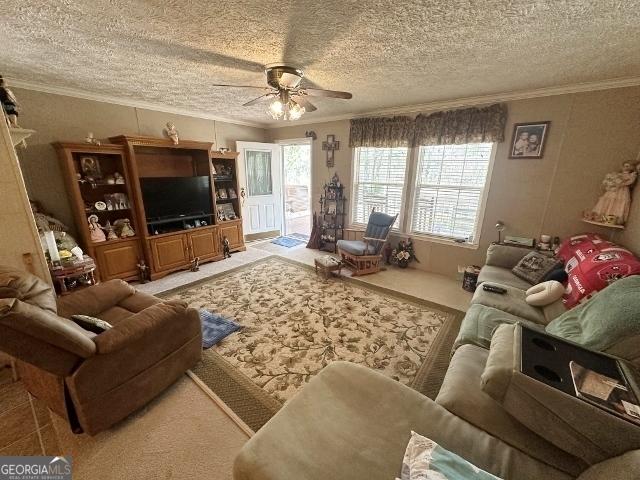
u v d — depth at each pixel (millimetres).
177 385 1919
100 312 2123
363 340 2430
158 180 3744
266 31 1749
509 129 3182
